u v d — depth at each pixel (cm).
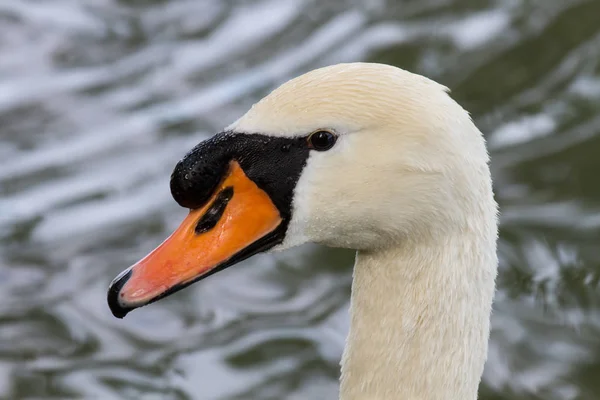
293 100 630
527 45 1583
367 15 1644
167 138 1431
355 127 622
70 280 1245
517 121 1468
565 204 1349
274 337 1177
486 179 633
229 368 1144
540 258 1276
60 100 1505
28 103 1500
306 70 1534
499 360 1150
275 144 635
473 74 1537
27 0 1700
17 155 1416
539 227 1316
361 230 642
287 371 1138
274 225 647
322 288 1241
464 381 658
